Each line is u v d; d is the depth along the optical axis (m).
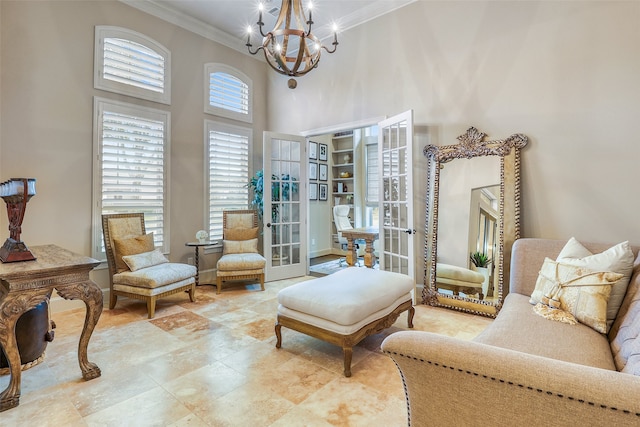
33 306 1.87
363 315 2.23
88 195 3.55
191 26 4.42
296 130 5.10
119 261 3.43
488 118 3.32
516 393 0.88
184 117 4.39
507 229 3.11
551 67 2.98
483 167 3.33
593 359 1.48
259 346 2.57
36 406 1.80
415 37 3.81
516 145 3.11
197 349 2.51
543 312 2.00
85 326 2.08
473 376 0.93
